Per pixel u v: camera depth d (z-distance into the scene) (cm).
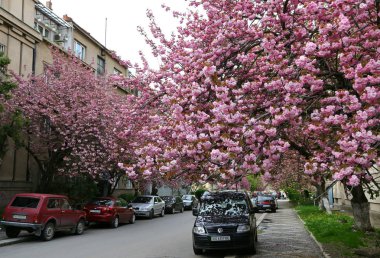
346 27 594
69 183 2081
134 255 1049
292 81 611
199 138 617
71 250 1123
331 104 651
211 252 1105
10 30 1900
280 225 1945
